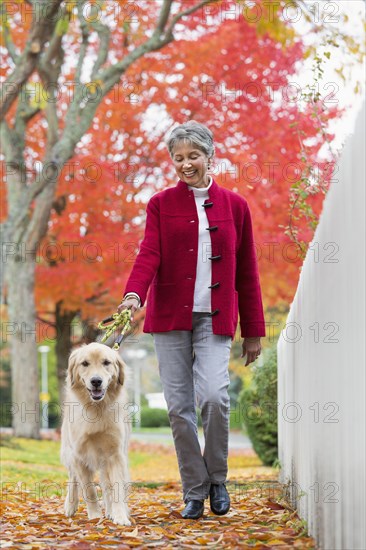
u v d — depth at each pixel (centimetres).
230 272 486
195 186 495
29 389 1745
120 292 1670
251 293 512
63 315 2041
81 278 1666
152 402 4644
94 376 510
